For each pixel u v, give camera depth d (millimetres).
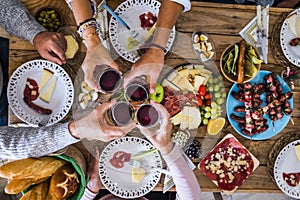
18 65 1484
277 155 1570
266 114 1563
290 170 1576
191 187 1433
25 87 1479
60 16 1521
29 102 1475
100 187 1513
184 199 1452
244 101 1532
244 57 1502
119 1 1534
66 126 1313
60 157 1316
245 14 1582
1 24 1486
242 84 1536
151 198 1790
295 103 1599
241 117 1547
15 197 2023
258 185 1567
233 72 1499
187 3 1412
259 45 1581
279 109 1551
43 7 1518
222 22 1568
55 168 1330
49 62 1486
